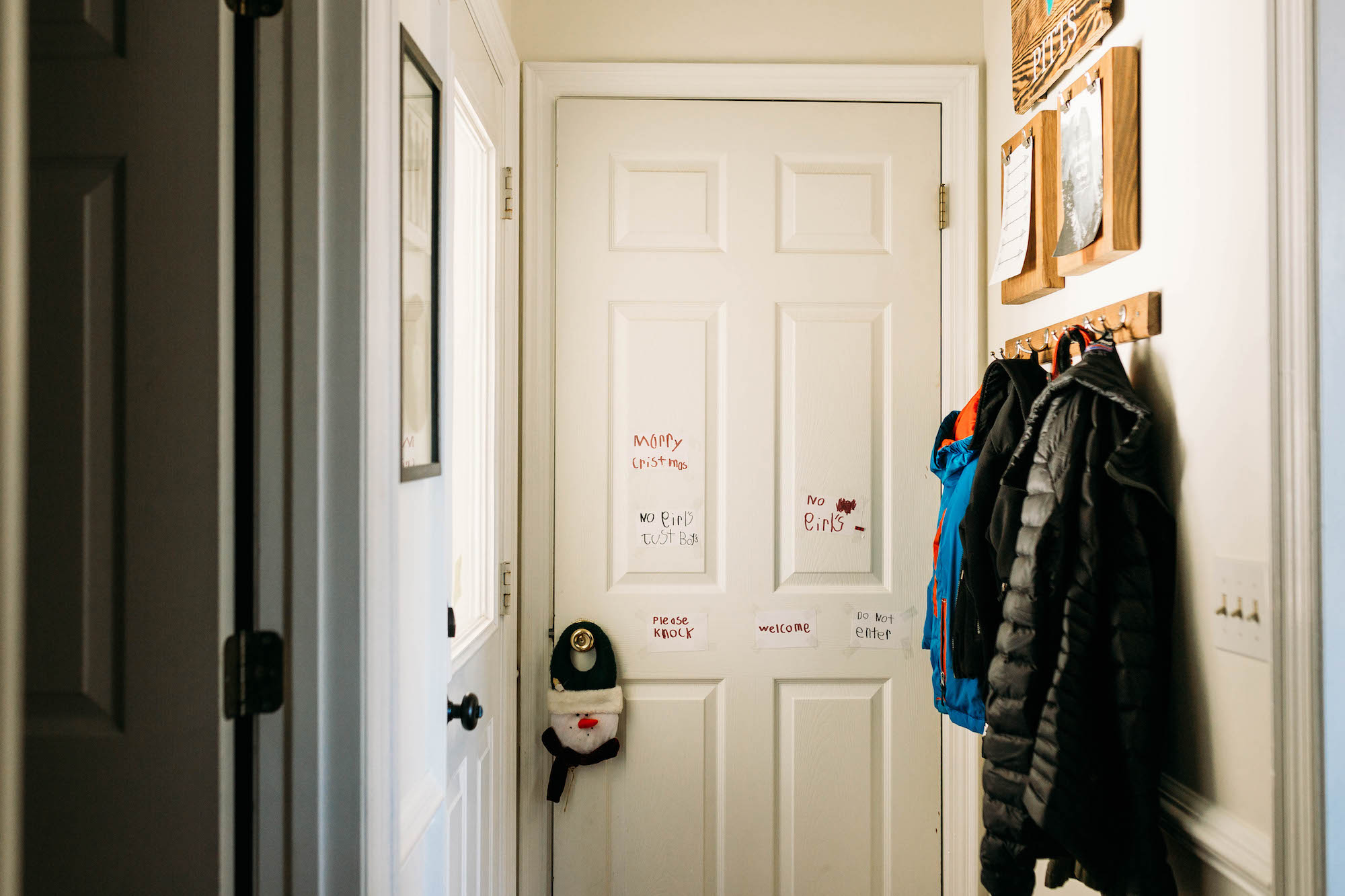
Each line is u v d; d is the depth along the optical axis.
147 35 0.81
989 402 1.51
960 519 1.53
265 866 0.84
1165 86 1.20
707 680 1.93
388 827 0.91
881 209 1.95
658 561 1.93
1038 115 1.53
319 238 0.85
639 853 1.92
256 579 0.85
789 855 1.93
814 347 1.94
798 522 1.93
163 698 0.81
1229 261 1.05
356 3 0.86
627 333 1.94
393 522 0.92
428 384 1.11
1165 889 1.08
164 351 0.81
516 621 1.90
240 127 0.85
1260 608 0.99
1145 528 1.15
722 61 1.95
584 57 1.95
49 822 0.81
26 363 0.81
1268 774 0.97
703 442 1.93
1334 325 0.92
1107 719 1.12
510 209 1.85
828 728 1.92
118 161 0.81
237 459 0.85
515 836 1.88
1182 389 1.15
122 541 0.81
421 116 1.07
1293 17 0.95
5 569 0.64
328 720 0.85
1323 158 0.93
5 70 0.64
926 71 1.93
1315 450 0.93
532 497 1.92
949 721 1.92
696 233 1.94
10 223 0.64
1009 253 1.63
